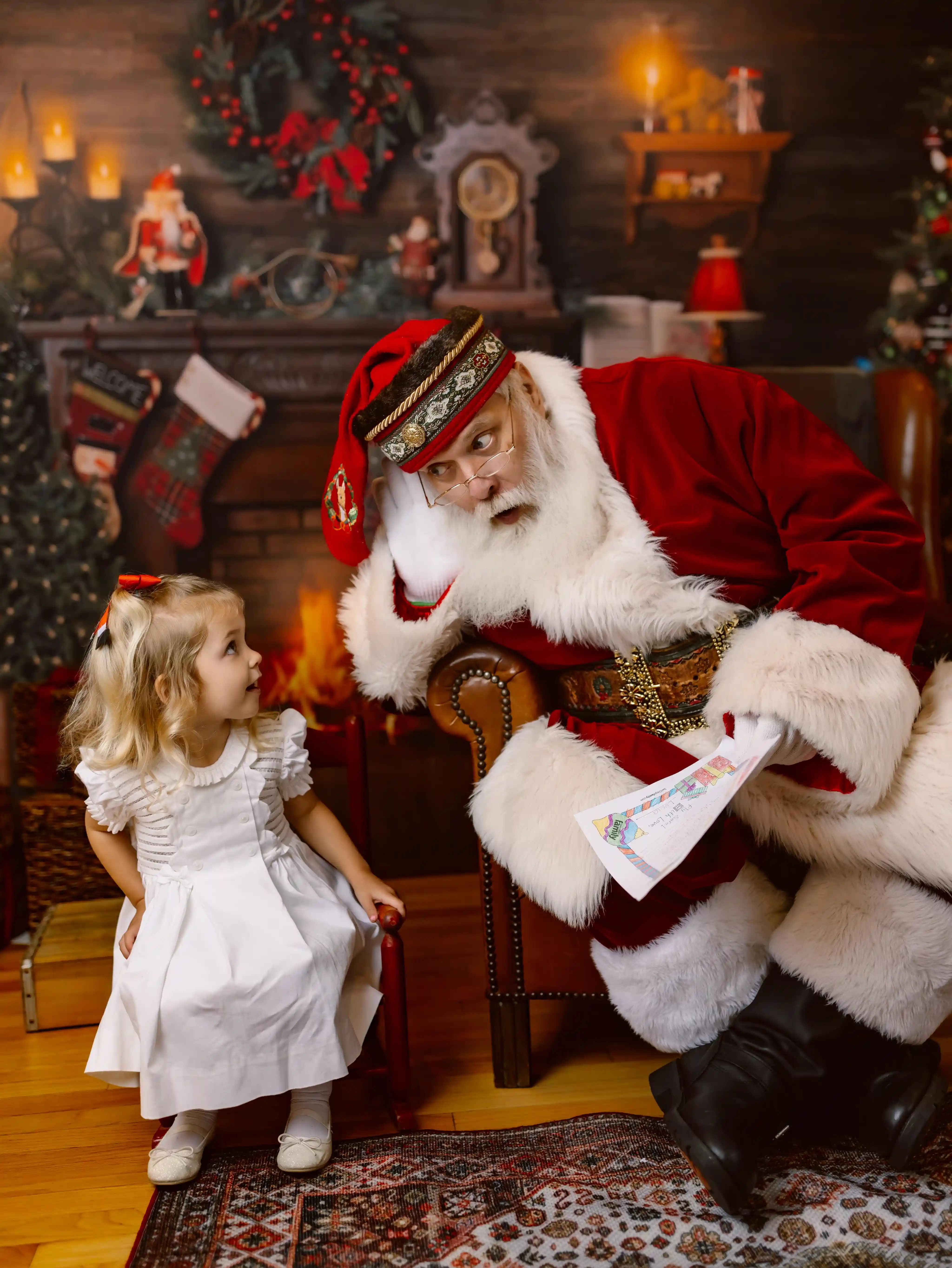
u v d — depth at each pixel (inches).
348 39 119.2
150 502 123.5
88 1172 70.7
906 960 61.6
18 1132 75.9
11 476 118.3
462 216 123.8
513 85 123.2
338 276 123.7
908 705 59.8
